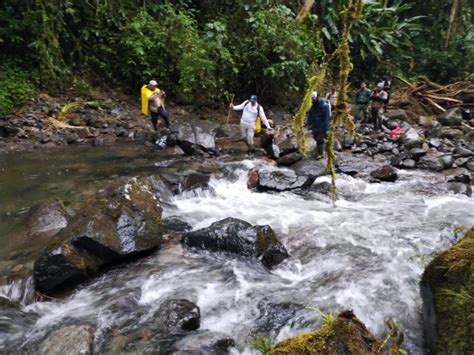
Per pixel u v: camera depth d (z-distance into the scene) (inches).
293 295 177.0
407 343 140.3
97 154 365.1
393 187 317.1
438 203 288.4
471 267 120.5
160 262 207.3
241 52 543.5
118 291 183.8
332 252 215.0
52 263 183.8
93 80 498.0
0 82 415.8
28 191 279.1
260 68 548.7
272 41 537.3
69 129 407.2
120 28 510.9
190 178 300.5
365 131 448.8
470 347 109.3
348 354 104.5
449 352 115.3
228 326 160.1
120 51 510.3
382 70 719.7
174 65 514.0
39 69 455.2
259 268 202.2
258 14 535.2
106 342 149.5
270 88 560.4
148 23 509.7
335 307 165.3
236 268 200.4
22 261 201.0
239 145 399.2
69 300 180.2
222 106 530.6
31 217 235.5
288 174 313.6
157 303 173.3
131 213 216.7
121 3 513.7
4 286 183.8
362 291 176.2
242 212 269.6
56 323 162.6
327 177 330.6
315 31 602.5
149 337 150.2
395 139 421.1
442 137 451.2
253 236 211.9
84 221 203.6
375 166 351.3
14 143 374.9
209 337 144.7
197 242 219.1
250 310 168.7
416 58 782.5
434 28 822.5
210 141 383.6
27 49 452.4
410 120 527.5
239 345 148.6
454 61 745.0
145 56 502.9
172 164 345.7
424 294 134.2
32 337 154.0
